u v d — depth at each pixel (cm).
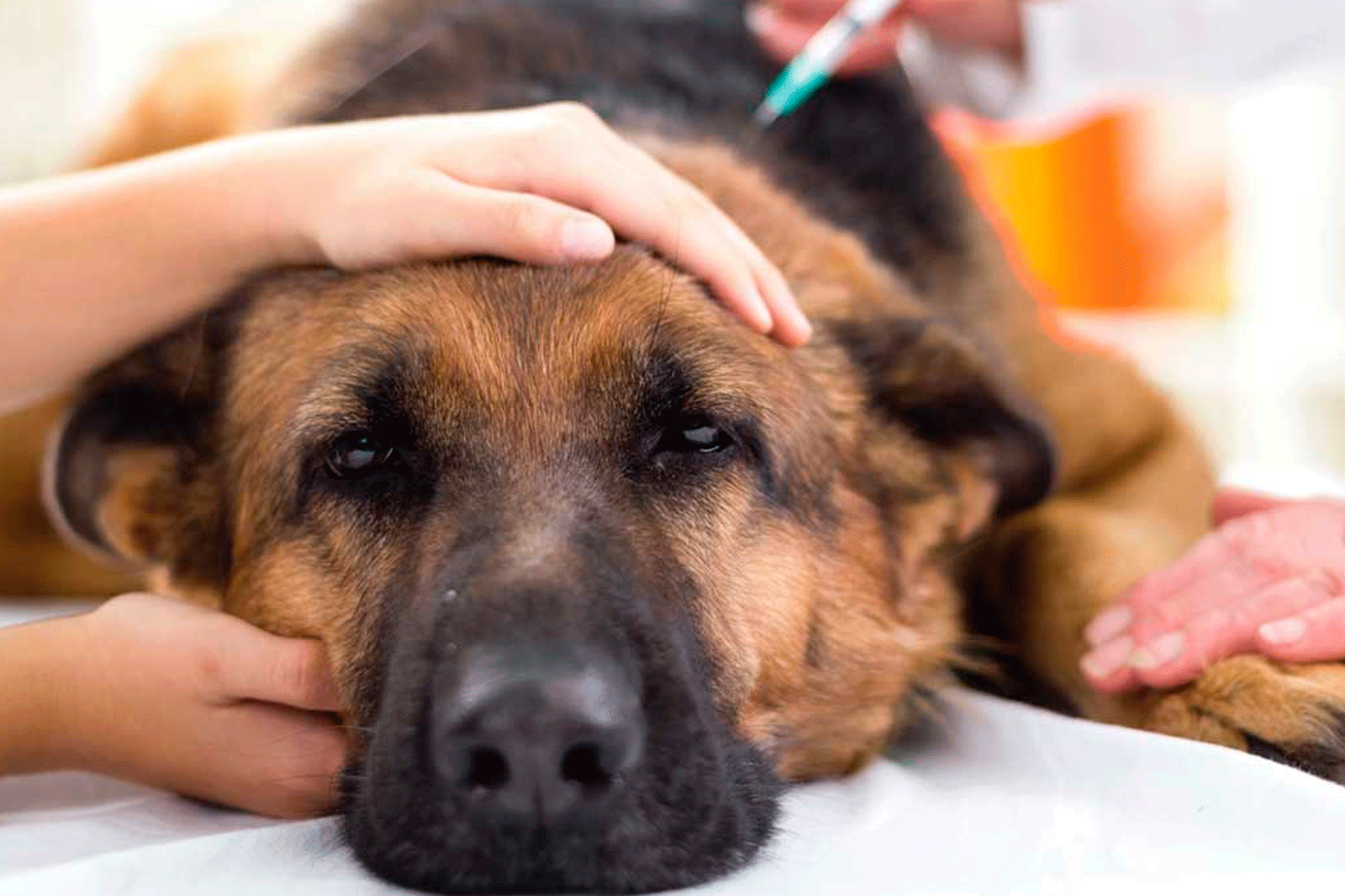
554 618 176
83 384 244
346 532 214
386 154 216
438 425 208
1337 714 204
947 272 305
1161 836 174
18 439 358
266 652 199
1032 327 318
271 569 224
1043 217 600
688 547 212
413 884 170
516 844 166
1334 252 603
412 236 209
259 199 221
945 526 260
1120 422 313
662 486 213
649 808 173
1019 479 254
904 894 156
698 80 302
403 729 176
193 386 245
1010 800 194
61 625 208
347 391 212
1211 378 595
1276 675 212
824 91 313
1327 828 167
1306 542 224
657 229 213
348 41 312
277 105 307
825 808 205
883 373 252
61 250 225
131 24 562
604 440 209
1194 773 184
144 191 227
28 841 185
